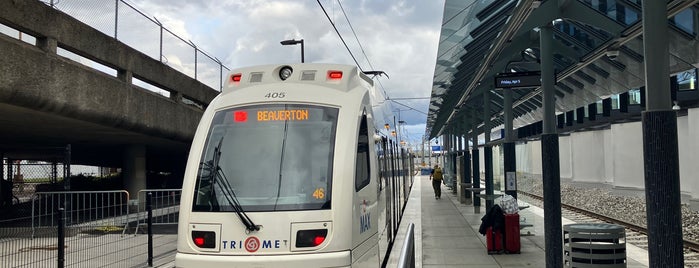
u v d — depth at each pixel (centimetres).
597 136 3095
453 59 1306
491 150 1834
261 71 711
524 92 1745
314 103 668
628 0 955
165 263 1058
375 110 869
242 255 602
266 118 664
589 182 3169
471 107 2362
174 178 3834
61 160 2448
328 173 629
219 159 650
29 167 2817
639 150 2459
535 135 3055
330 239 606
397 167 1555
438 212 2008
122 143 2177
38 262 976
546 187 845
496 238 1104
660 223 489
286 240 601
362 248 663
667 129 493
